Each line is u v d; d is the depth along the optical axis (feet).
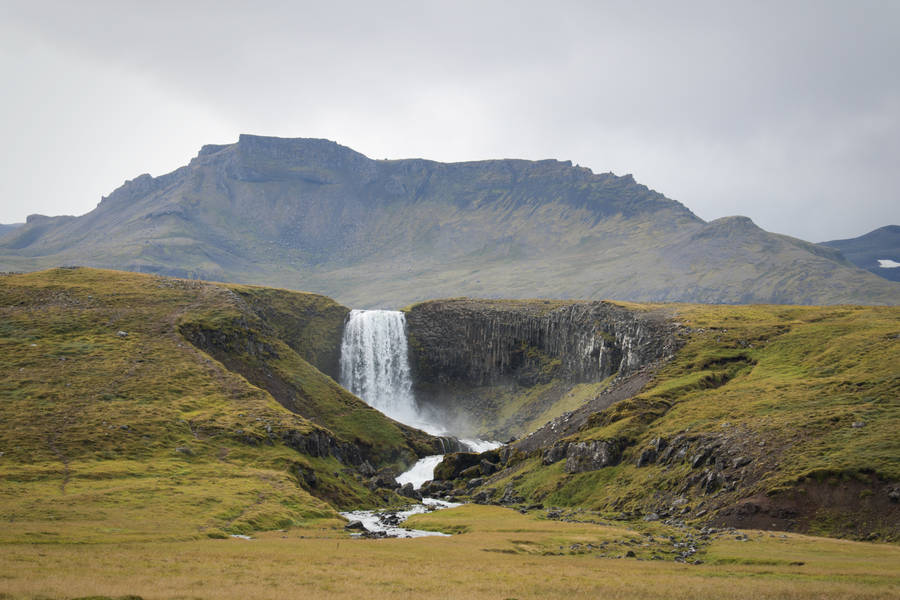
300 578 222.28
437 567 263.08
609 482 550.36
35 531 291.79
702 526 415.03
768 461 452.35
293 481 515.09
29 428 529.45
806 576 262.47
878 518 368.27
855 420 470.80
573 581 240.73
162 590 195.00
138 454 518.37
